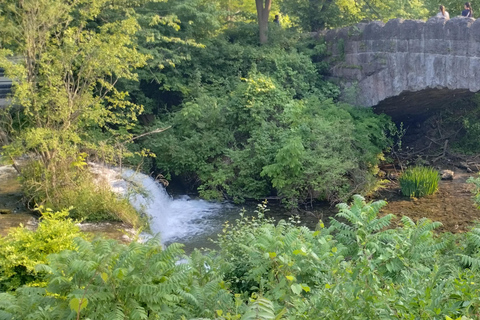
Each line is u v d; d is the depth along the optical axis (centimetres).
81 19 1218
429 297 335
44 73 1066
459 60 1336
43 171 1079
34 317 365
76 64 1138
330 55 1795
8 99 1116
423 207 1298
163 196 1421
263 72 1778
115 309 353
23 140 1106
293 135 1475
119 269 354
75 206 1041
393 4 2097
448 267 550
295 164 1384
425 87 1448
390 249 482
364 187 1426
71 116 1091
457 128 1842
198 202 1478
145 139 1617
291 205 1398
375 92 1619
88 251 396
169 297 373
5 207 1052
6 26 998
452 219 1196
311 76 1772
